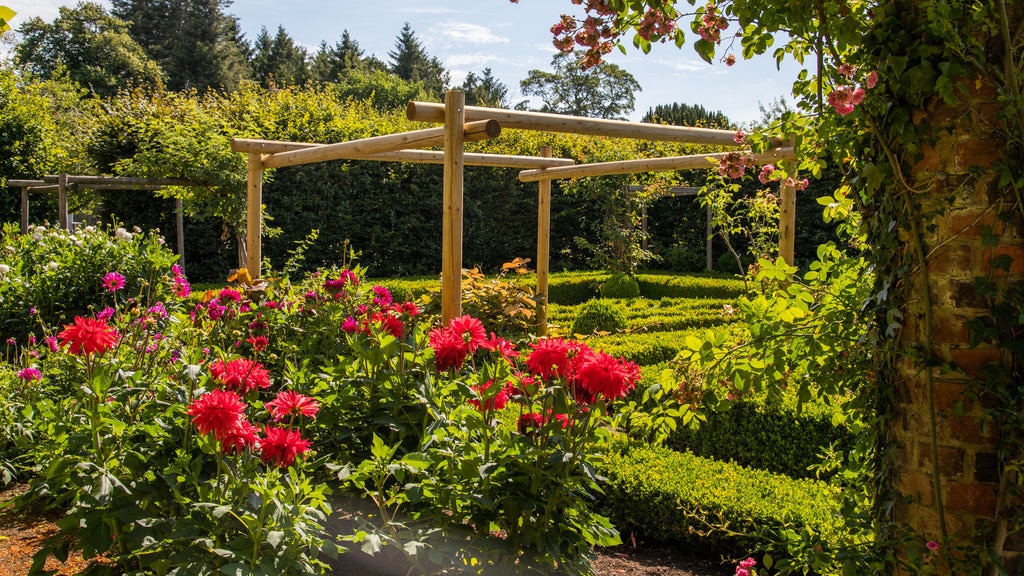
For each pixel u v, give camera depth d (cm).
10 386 359
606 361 207
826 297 231
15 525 307
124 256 568
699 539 326
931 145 178
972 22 172
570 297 1259
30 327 518
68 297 543
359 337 314
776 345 228
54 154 1237
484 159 678
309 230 1213
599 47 224
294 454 201
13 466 334
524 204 1416
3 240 630
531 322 646
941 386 181
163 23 3700
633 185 1316
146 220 1112
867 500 229
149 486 215
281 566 188
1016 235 171
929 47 172
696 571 312
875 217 198
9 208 1187
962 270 177
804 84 216
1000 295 172
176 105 1130
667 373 242
